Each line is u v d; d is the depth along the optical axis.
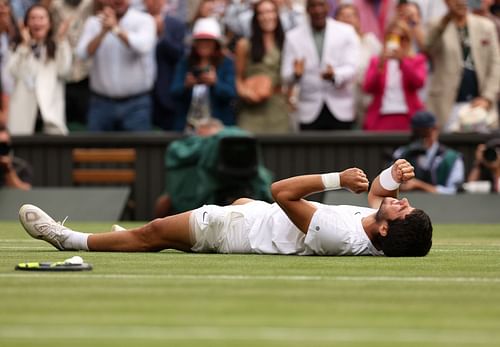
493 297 14.63
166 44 39.66
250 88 38.78
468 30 39.00
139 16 38.72
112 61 38.84
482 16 39.53
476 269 18.27
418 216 19.78
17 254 20.42
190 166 36.41
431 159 36.47
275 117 39.00
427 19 41.19
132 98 39.06
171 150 36.59
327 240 19.64
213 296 14.51
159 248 20.48
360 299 14.34
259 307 13.56
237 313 13.09
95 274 16.89
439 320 12.72
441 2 41.19
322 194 38.25
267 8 38.56
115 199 37.66
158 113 40.22
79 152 39.00
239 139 35.44
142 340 11.28
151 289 15.16
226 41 40.66
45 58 39.62
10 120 39.53
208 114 38.31
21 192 37.38
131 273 17.05
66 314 12.99
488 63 39.06
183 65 38.50
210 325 12.24
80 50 39.00
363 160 38.66
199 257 19.56
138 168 38.97
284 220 19.95
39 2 41.81
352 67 38.81
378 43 40.19
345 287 15.52
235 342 11.16
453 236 29.56
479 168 37.44
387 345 11.08
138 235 20.45
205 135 36.41
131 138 38.88
